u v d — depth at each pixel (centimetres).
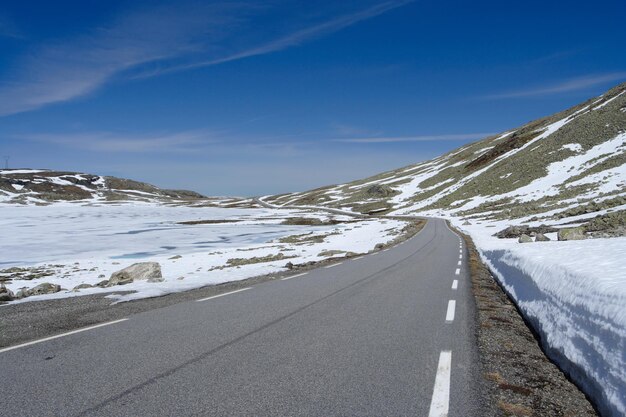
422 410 400
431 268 1596
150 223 8050
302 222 8462
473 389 456
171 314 822
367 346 608
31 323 756
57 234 5584
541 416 400
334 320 771
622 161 6244
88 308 892
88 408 400
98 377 481
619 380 386
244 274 1441
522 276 915
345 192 17750
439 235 3769
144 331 689
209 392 438
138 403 411
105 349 590
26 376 485
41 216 9288
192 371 501
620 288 469
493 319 787
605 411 396
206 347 600
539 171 7912
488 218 5709
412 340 641
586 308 506
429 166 17638
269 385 459
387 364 530
